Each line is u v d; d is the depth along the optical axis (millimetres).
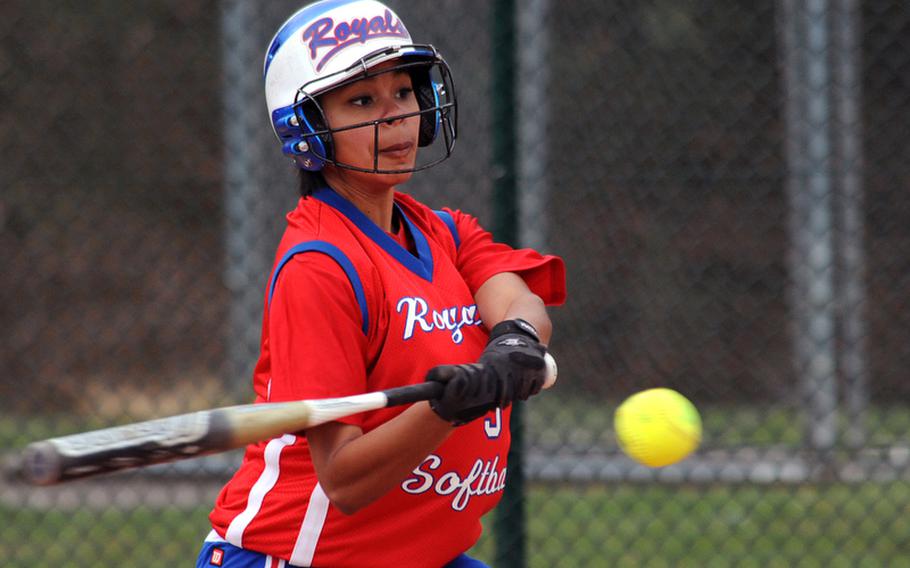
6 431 27062
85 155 31438
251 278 24281
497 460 9305
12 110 31578
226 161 25875
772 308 29438
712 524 20703
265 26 24703
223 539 9289
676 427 9547
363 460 7918
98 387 30094
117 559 19266
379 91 8852
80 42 31531
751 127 28219
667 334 28469
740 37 28250
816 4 23781
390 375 8633
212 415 7438
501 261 9797
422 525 8984
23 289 31156
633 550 19594
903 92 27844
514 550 14453
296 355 8258
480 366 7824
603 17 28188
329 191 9070
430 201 22859
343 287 8391
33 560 19234
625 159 27469
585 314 27344
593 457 22578
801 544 19828
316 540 8828
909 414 27266
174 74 31359
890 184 28109
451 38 23141
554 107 26922
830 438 23328
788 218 27953
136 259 31156
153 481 21484
